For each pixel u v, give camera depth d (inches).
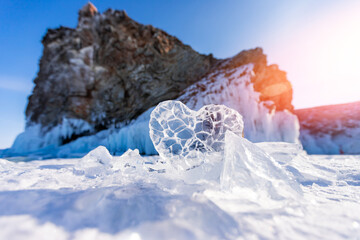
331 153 353.1
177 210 25.4
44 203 27.1
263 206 29.4
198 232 21.2
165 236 20.3
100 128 380.8
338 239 21.5
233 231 22.0
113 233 21.0
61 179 43.6
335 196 36.6
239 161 34.5
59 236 20.1
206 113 51.5
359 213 27.6
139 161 55.6
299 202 30.5
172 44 431.8
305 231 23.0
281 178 33.2
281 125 336.8
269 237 21.5
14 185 36.6
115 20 398.3
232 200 30.6
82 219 23.5
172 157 46.7
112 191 32.5
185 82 426.6
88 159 59.0
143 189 34.9
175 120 48.3
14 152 314.7
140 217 23.8
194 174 41.8
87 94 383.2
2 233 19.6
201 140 49.4
